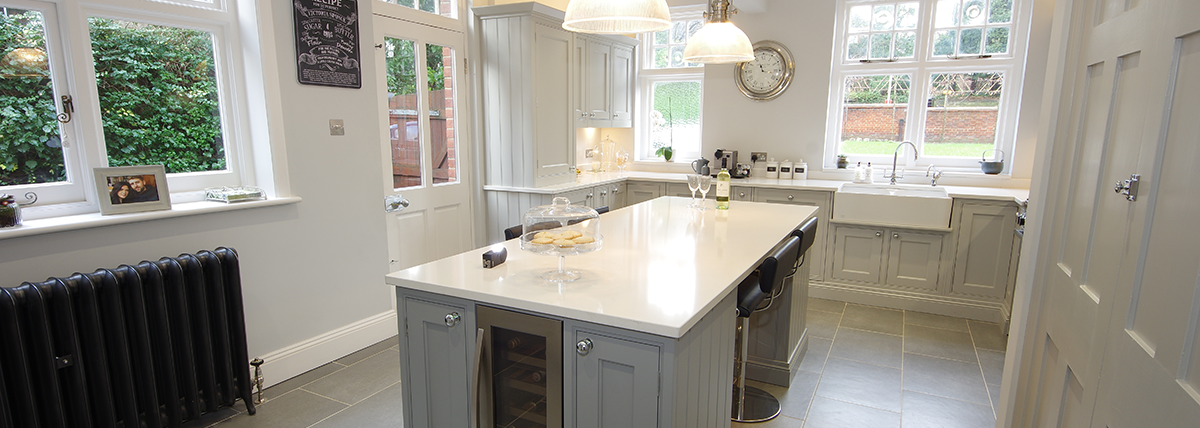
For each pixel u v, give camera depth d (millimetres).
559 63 4180
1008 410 1696
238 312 2379
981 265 3754
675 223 2721
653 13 1877
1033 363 1579
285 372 2777
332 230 2934
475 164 4211
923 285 3934
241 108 2635
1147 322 923
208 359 2285
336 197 2932
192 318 2277
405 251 3701
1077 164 1339
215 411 2350
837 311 3943
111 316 2004
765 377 2816
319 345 2926
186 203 2469
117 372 2041
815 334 3494
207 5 2492
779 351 2781
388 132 3516
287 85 2643
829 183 4359
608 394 1536
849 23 4539
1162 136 912
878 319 3781
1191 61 835
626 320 1423
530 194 4074
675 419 1478
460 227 4164
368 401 2598
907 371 2969
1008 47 4109
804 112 4590
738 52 2578
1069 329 1302
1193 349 783
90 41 2191
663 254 2088
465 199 4184
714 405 1795
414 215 3750
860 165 4418
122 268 2068
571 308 1498
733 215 2953
